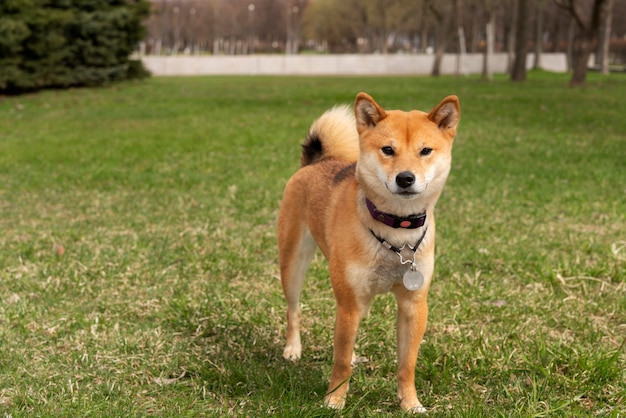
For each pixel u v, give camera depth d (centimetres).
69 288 543
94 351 431
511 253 619
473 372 405
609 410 359
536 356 416
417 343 366
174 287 550
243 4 10369
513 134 1385
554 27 6731
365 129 361
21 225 742
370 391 384
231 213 786
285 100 2319
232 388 388
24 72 2598
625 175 936
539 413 346
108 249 643
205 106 2114
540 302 508
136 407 361
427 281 359
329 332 471
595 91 2564
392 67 6119
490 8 3841
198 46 10512
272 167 1048
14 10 2466
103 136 1421
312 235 411
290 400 365
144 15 3309
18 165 1094
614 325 470
